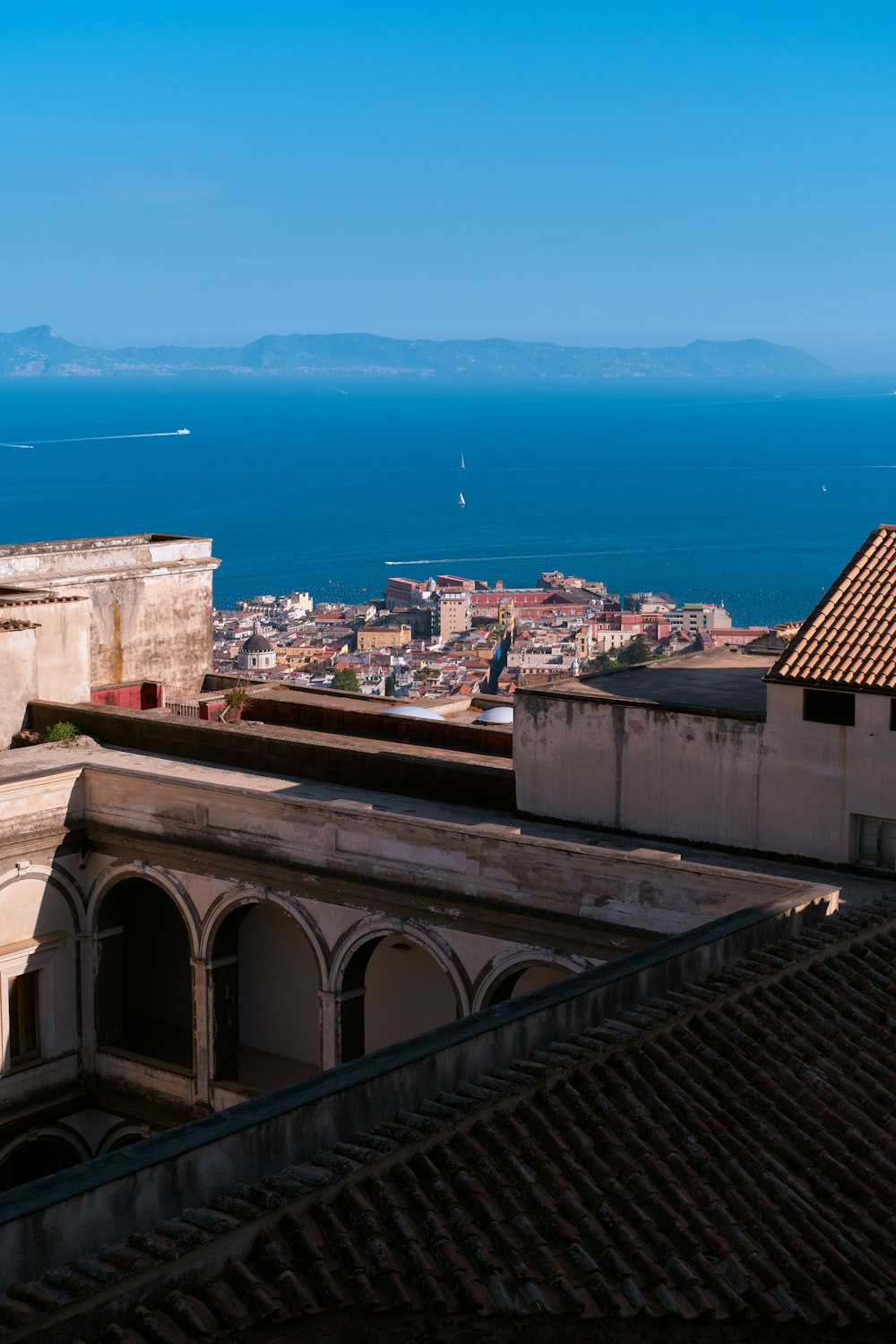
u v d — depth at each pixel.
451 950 28.28
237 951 33.16
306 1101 14.27
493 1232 13.30
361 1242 12.86
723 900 24.52
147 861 32.53
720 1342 13.45
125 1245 12.19
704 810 28.44
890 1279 14.05
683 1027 17.11
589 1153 14.56
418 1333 12.62
